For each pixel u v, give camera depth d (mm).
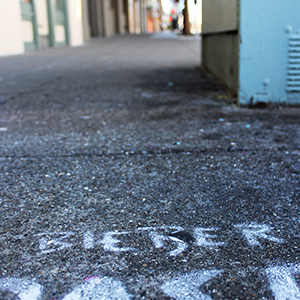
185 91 4727
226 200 1880
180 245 1507
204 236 1570
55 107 3955
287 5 3479
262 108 3781
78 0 15109
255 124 3229
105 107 3936
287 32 3564
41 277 1313
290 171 2230
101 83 5348
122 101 4211
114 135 2967
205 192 1972
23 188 2012
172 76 5883
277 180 2107
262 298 1216
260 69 3695
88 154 2543
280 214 1743
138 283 1286
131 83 5324
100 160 2432
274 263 1395
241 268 1366
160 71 6461
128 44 14609
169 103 4090
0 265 1375
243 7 3498
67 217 1719
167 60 8336
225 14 4301
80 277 1315
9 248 1479
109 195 1938
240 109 3768
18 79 5742
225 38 4852
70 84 5289
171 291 1248
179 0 25812
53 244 1509
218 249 1481
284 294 1235
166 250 1475
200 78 5645
